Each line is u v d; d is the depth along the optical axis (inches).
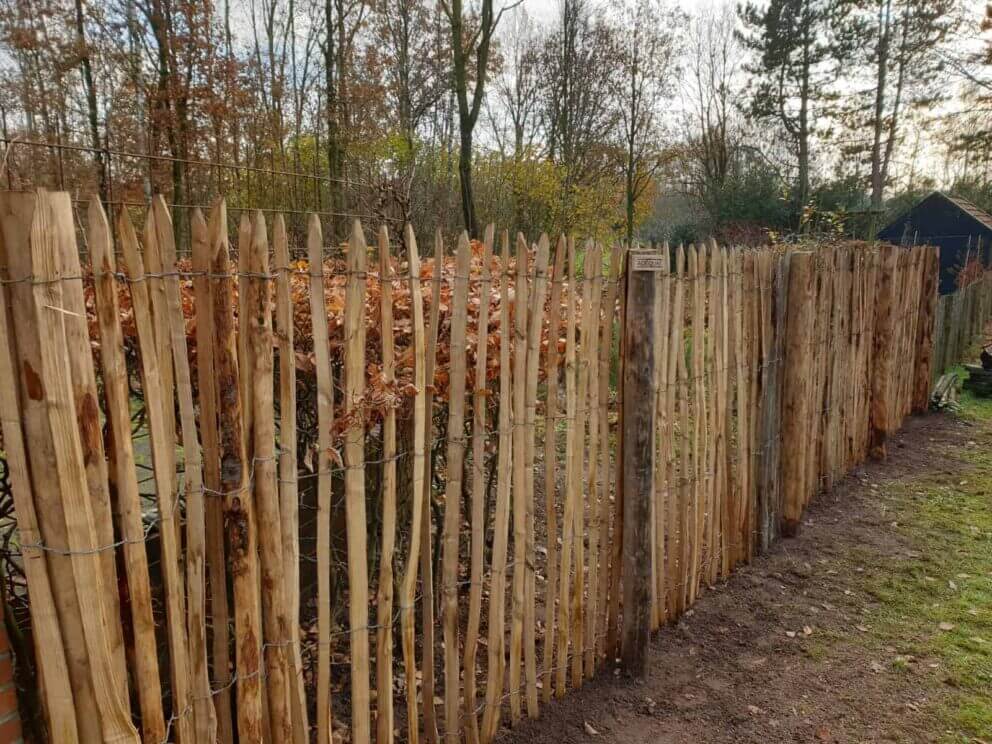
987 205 956.0
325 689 87.1
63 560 61.9
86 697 64.4
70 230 59.9
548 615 117.1
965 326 423.8
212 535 75.6
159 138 501.7
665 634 143.7
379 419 97.3
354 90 573.0
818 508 209.9
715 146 1132.5
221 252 70.2
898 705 122.3
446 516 99.2
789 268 178.7
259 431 75.5
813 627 146.9
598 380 119.3
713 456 154.4
